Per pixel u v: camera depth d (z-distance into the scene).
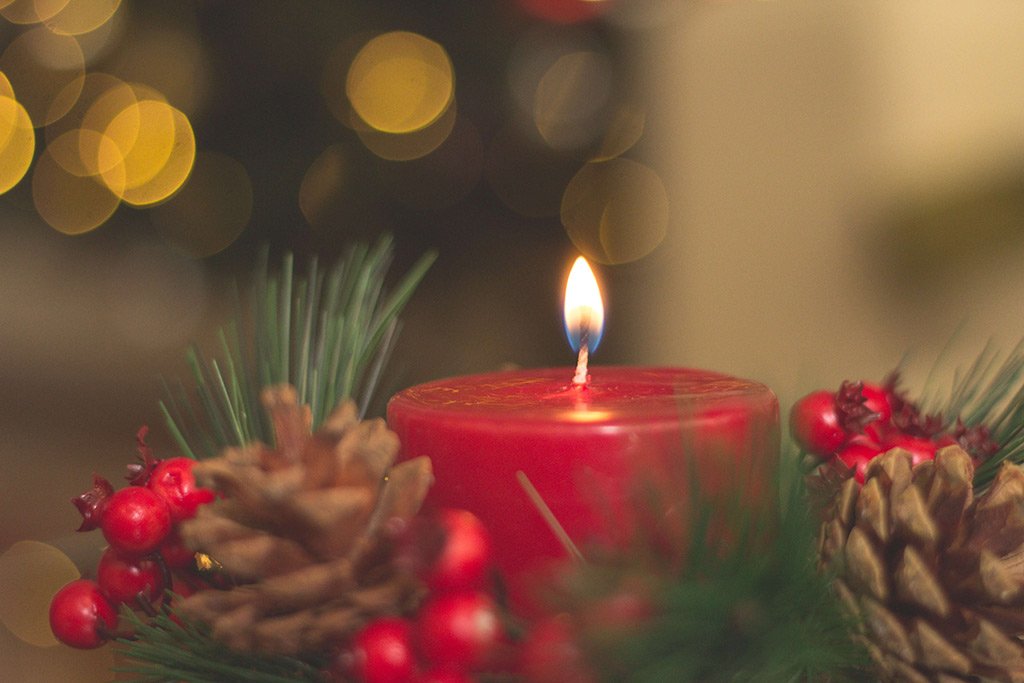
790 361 0.94
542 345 1.13
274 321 0.42
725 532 0.32
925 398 0.41
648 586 0.31
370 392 0.42
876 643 0.33
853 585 0.33
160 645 0.35
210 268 1.17
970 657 0.33
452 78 1.05
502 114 1.08
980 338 0.85
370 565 0.33
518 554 0.35
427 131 1.06
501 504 0.35
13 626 0.60
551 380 0.38
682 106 1.03
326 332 0.43
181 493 0.36
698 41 1.01
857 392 0.38
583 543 0.34
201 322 1.44
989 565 0.33
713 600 0.31
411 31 1.03
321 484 0.33
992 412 0.41
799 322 0.97
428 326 1.14
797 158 0.96
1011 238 0.84
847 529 0.34
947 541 0.34
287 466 0.33
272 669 0.34
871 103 0.92
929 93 0.89
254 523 0.33
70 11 1.12
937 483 0.34
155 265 1.45
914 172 0.89
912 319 0.89
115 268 1.47
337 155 1.07
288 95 1.05
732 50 0.99
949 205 0.85
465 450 0.35
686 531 0.32
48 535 1.15
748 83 0.98
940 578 0.33
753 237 0.99
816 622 0.32
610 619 0.31
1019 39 0.86
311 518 0.32
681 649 0.31
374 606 0.33
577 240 1.11
